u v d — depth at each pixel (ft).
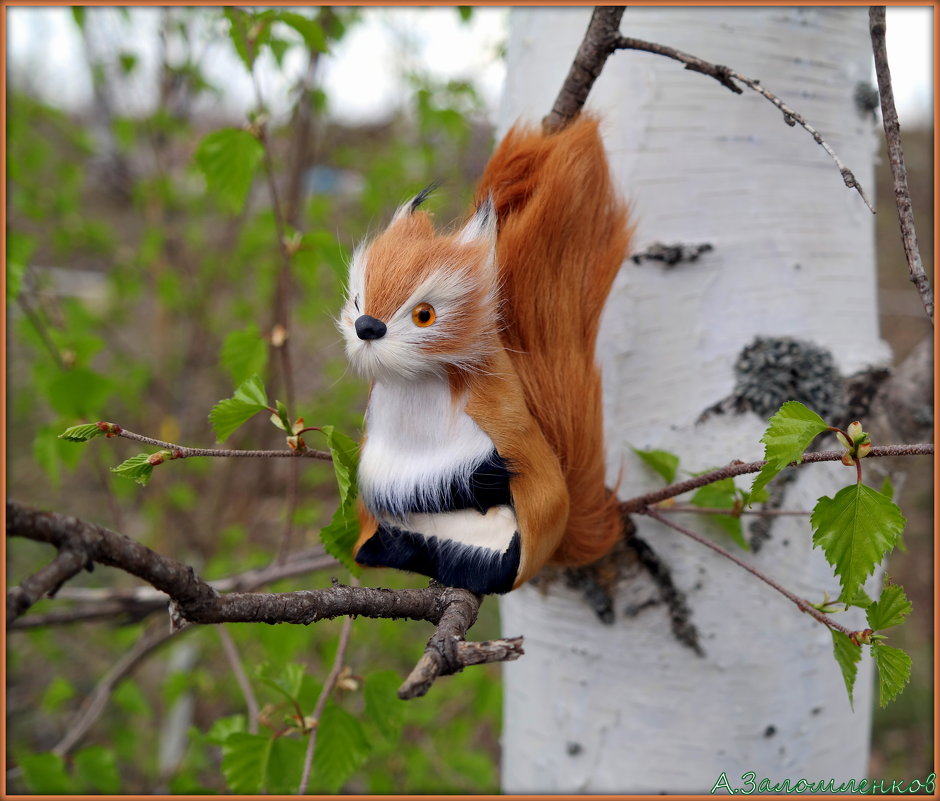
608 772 4.38
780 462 2.58
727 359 4.15
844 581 2.62
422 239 2.97
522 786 4.77
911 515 13.60
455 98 8.87
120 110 10.69
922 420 4.36
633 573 4.16
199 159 4.75
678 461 3.93
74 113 12.37
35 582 1.86
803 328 4.20
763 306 4.16
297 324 12.13
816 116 4.24
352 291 3.02
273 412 3.10
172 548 10.56
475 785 7.78
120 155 10.96
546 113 4.37
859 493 2.62
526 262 3.15
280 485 12.33
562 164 3.16
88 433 2.76
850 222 4.40
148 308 15.52
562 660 4.43
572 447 3.24
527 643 4.61
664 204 4.13
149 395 11.41
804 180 4.21
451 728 8.21
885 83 2.79
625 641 4.24
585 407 3.26
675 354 4.15
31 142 9.25
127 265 10.80
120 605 5.82
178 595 2.18
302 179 9.77
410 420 2.97
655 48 3.34
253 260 10.35
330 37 8.07
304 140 9.21
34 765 4.93
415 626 10.58
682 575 4.14
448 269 2.84
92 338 6.22
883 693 2.68
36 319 6.16
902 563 12.81
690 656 4.18
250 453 3.05
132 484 9.03
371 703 4.31
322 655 8.29
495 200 3.28
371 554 3.18
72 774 5.67
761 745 4.23
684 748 4.25
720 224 4.12
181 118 10.48
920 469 14.03
